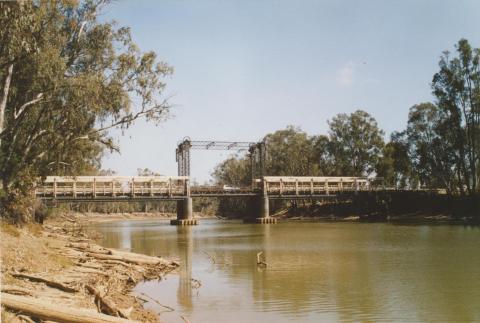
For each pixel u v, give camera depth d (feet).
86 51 97.96
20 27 68.39
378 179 287.28
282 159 363.15
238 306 52.26
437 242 118.83
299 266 81.92
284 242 130.11
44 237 100.83
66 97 92.17
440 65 220.23
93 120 98.99
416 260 87.10
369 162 319.27
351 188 274.98
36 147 100.89
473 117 215.10
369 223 222.89
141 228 227.61
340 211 288.51
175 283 66.90
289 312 49.44
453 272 73.26
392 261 86.43
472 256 91.30
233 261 90.27
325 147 338.54
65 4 87.81
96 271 63.52
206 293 59.41
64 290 47.70
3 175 91.97
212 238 151.23
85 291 48.29
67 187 210.59
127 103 97.04
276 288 62.13
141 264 80.69
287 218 311.27
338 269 78.02
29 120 99.35
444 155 232.53
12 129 90.02
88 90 89.56
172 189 243.19
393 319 46.68
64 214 272.31
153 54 100.53
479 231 148.25
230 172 425.69
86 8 96.99
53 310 33.88
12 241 62.49
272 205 356.18
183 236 162.81
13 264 56.34
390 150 304.71
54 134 98.07
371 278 68.85
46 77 87.66
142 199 229.25
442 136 227.81
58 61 86.58
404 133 255.50
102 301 45.24
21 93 92.17
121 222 343.46
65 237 119.85
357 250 105.50
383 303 53.11
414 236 138.92
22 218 102.73
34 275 52.42
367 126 322.55
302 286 63.41
